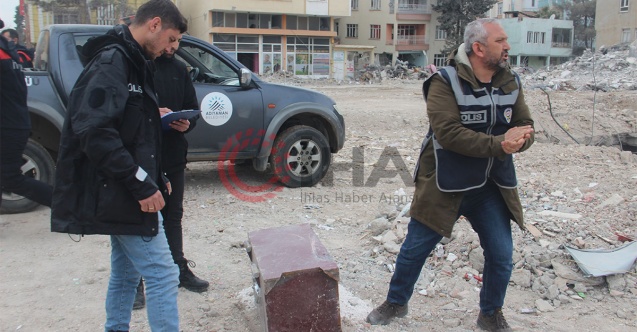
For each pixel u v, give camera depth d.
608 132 15.30
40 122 6.21
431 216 3.47
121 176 2.72
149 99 3.01
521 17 60.28
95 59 2.84
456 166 3.38
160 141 3.12
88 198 2.82
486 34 3.26
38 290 4.32
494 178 3.45
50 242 5.33
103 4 35.97
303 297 3.19
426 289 4.40
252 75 7.15
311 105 7.36
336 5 48.16
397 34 62.12
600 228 5.34
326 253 3.44
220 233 5.66
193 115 3.71
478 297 4.29
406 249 3.65
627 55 33.72
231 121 6.84
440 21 58.75
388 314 3.80
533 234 5.11
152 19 2.93
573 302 4.23
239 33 45.50
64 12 35.34
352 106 18.31
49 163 6.15
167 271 3.02
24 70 6.14
